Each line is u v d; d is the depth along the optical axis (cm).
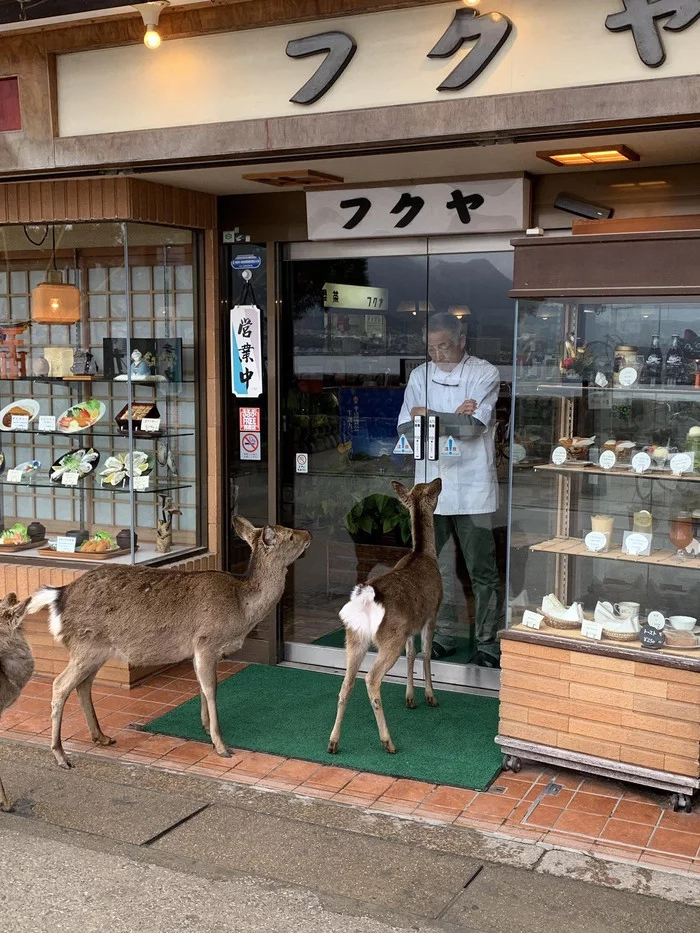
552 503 491
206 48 517
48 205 620
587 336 481
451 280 597
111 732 546
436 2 459
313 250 637
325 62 487
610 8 428
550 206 554
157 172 568
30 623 638
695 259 430
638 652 450
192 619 507
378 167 544
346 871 395
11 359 673
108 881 385
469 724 556
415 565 539
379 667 511
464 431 607
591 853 412
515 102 448
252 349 655
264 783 480
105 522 660
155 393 650
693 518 464
